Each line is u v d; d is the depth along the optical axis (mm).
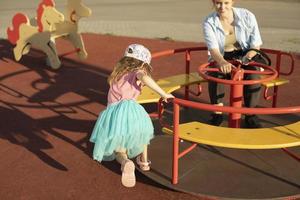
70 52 8586
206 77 4312
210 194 3584
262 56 4988
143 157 3924
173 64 8102
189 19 13828
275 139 3609
